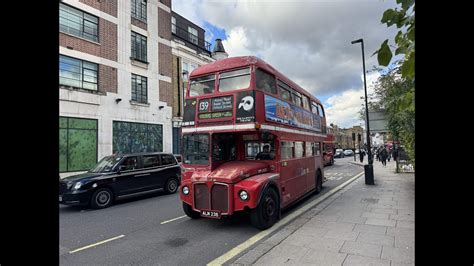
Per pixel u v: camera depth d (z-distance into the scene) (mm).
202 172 6945
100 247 5672
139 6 21078
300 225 6328
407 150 13383
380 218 6703
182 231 6609
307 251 4734
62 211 9211
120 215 8484
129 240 6078
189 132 7418
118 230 6867
